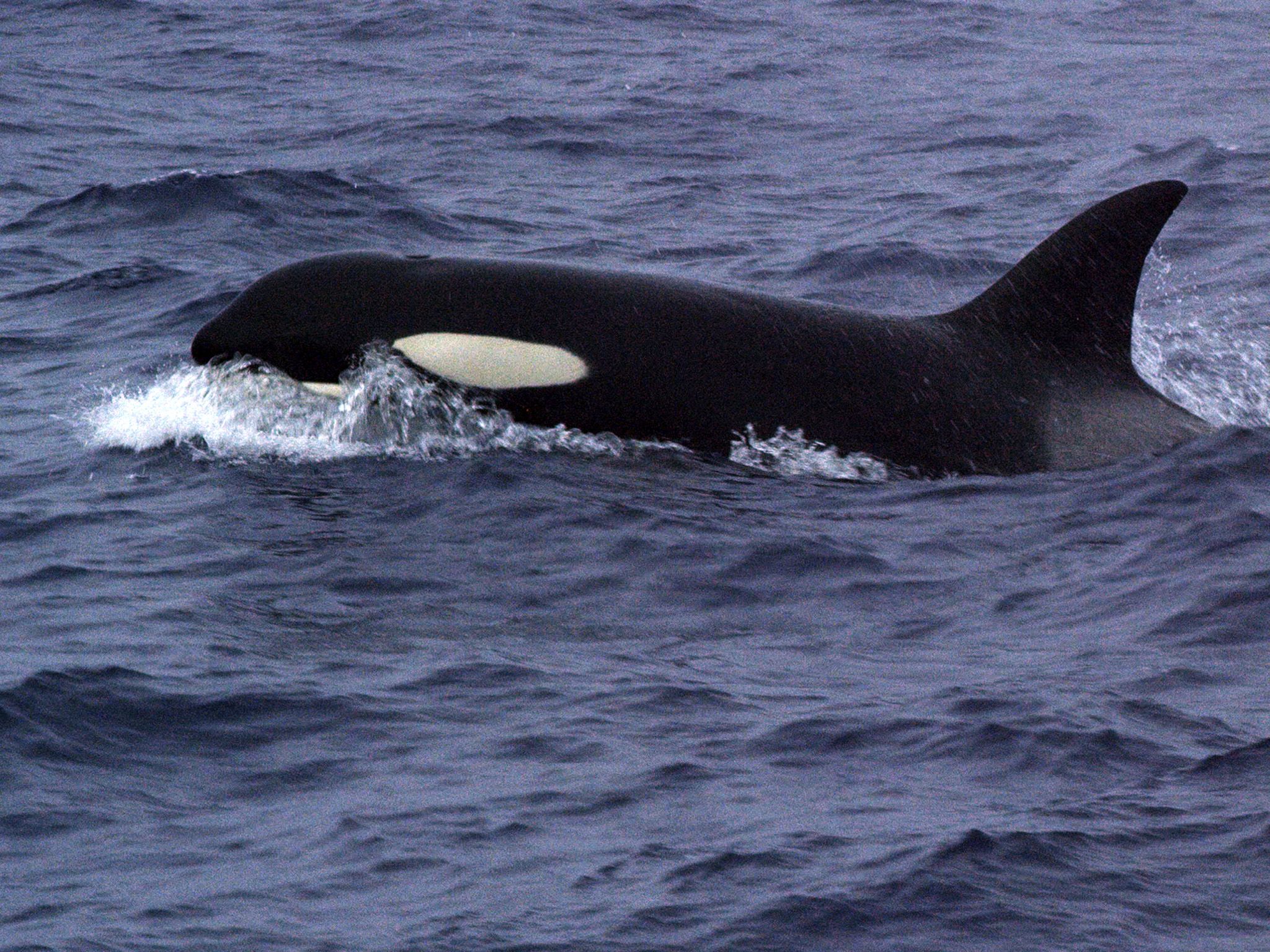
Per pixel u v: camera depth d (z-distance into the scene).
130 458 52.97
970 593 43.09
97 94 119.69
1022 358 54.06
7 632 40.16
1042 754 34.22
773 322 54.50
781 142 108.81
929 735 35.16
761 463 52.47
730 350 53.75
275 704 36.50
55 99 117.31
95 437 55.19
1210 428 53.50
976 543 46.25
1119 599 42.19
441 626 40.94
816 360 53.72
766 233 87.31
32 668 37.53
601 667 38.69
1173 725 35.41
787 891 29.61
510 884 29.92
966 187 97.00
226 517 48.12
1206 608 41.12
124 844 31.27
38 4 149.75
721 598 42.94
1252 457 50.84
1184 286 77.25
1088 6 161.88
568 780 33.47
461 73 127.94
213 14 148.50
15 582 43.56
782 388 53.22
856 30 149.00
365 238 85.19
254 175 91.81
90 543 46.25
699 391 53.25
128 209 87.44
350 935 28.48
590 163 102.75
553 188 96.62
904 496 50.03
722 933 28.58
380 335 54.34
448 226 87.69
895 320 55.09
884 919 28.92
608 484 50.34
